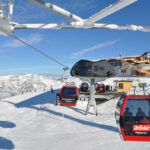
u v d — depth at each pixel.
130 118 6.19
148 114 6.16
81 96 20.25
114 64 47.66
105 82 38.53
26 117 15.42
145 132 6.11
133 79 38.84
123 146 7.59
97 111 15.91
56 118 14.20
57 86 48.59
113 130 10.19
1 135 10.39
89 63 13.13
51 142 8.84
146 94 6.68
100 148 7.60
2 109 20.78
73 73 13.39
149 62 45.81
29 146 8.41
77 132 10.33
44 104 21.70
